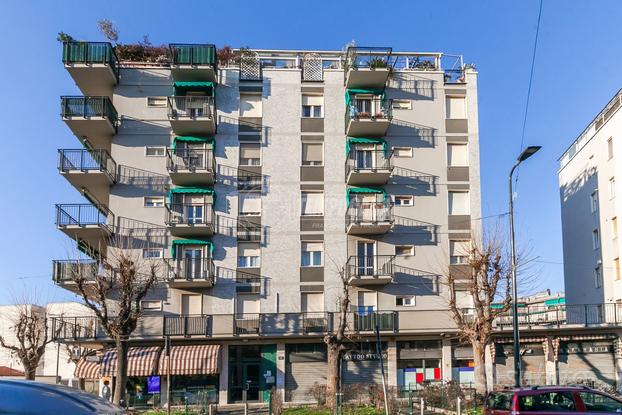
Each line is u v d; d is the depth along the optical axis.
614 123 38.09
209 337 33.09
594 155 41.47
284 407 28.19
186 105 35.50
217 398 31.94
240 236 34.88
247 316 33.97
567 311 35.25
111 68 34.38
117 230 34.47
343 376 33.78
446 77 37.50
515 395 16.20
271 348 34.03
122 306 28.30
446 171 36.06
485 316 29.67
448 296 34.66
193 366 32.25
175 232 34.19
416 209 35.59
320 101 36.69
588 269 42.31
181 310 33.97
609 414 15.83
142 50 37.69
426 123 36.50
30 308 43.97
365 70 35.06
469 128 36.56
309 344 34.16
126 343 28.02
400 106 36.66
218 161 35.56
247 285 34.41
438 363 34.28
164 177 35.16
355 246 35.12
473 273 31.48
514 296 22.73
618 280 37.66
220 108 36.09
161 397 32.41
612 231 38.50
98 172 33.47
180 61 34.88
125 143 35.31
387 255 34.66
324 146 36.06
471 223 35.56
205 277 33.16
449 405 24.91
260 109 36.31
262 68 36.69
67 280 32.09
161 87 35.97
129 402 30.30
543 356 34.50
